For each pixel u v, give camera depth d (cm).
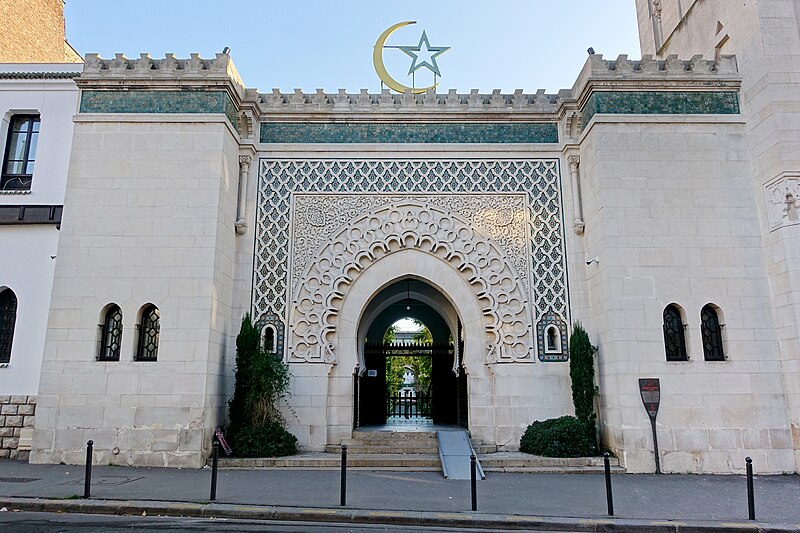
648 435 1107
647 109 1255
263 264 1312
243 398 1184
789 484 991
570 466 1102
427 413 1967
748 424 1121
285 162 1362
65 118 1350
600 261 1214
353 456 1155
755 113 1224
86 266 1177
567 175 1355
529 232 1329
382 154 1368
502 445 1234
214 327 1176
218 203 1205
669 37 1678
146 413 1115
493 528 732
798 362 1100
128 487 891
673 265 1183
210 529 691
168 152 1228
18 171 1351
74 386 1129
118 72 1262
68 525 697
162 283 1167
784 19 1220
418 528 724
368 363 1705
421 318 1966
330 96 1398
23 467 1066
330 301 1292
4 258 1285
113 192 1210
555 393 1258
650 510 797
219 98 1253
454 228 1333
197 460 1091
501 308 1296
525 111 1377
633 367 1134
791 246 1129
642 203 1205
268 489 896
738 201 1218
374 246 1320
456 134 1381
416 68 1564
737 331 1162
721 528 723
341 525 728
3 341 1267
